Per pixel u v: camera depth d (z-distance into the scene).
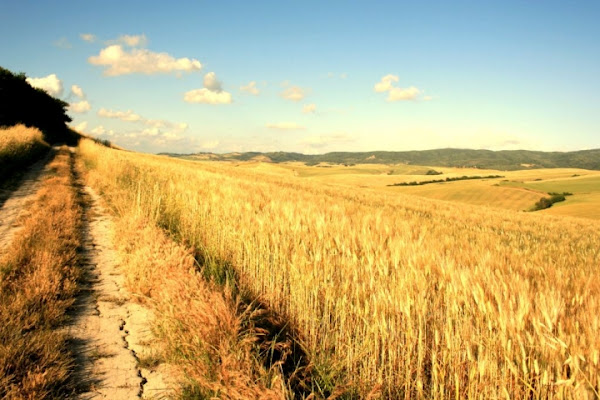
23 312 5.00
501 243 10.49
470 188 82.75
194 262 7.38
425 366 3.80
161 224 10.61
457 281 3.78
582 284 4.11
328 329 4.62
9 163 21.44
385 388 3.82
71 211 11.98
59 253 7.73
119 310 5.90
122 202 13.45
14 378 3.74
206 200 10.54
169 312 4.74
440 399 3.32
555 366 2.76
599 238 19.09
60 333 4.92
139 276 6.50
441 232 10.69
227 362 3.54
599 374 2.51
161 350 4.66
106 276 7.34
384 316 3.95
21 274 6.32
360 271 4.86
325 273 5.03
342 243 5.59
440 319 3.73
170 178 17.00
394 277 4.32
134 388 3.98
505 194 75.38
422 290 3.82
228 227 8.09
